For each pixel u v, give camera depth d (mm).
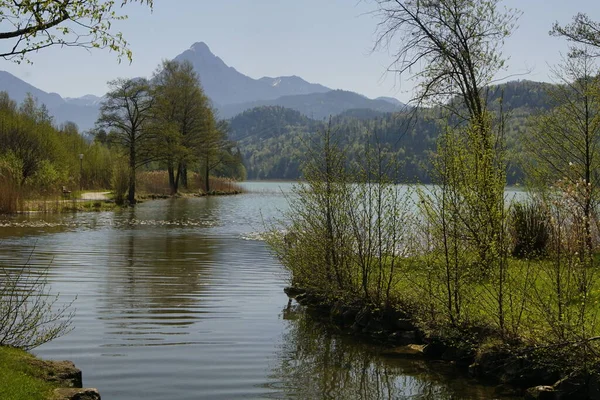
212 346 9688
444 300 9766
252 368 8727
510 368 8359
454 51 15156
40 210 37688
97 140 53344
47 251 20297
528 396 7668
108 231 27734
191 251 21141
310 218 12969
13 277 15000
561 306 8477
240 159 79875
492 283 9211
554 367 7941
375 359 9500
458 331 9383
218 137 69500
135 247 21969
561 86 16812
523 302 8461
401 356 9727
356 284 12195
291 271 15438
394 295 11312
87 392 6469
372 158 11711
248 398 7543
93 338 9844
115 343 9609
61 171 45969
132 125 49375
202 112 64188
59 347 9305
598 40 16453
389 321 11070
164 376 8180
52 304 12078
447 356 9539
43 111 63000
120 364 8602
